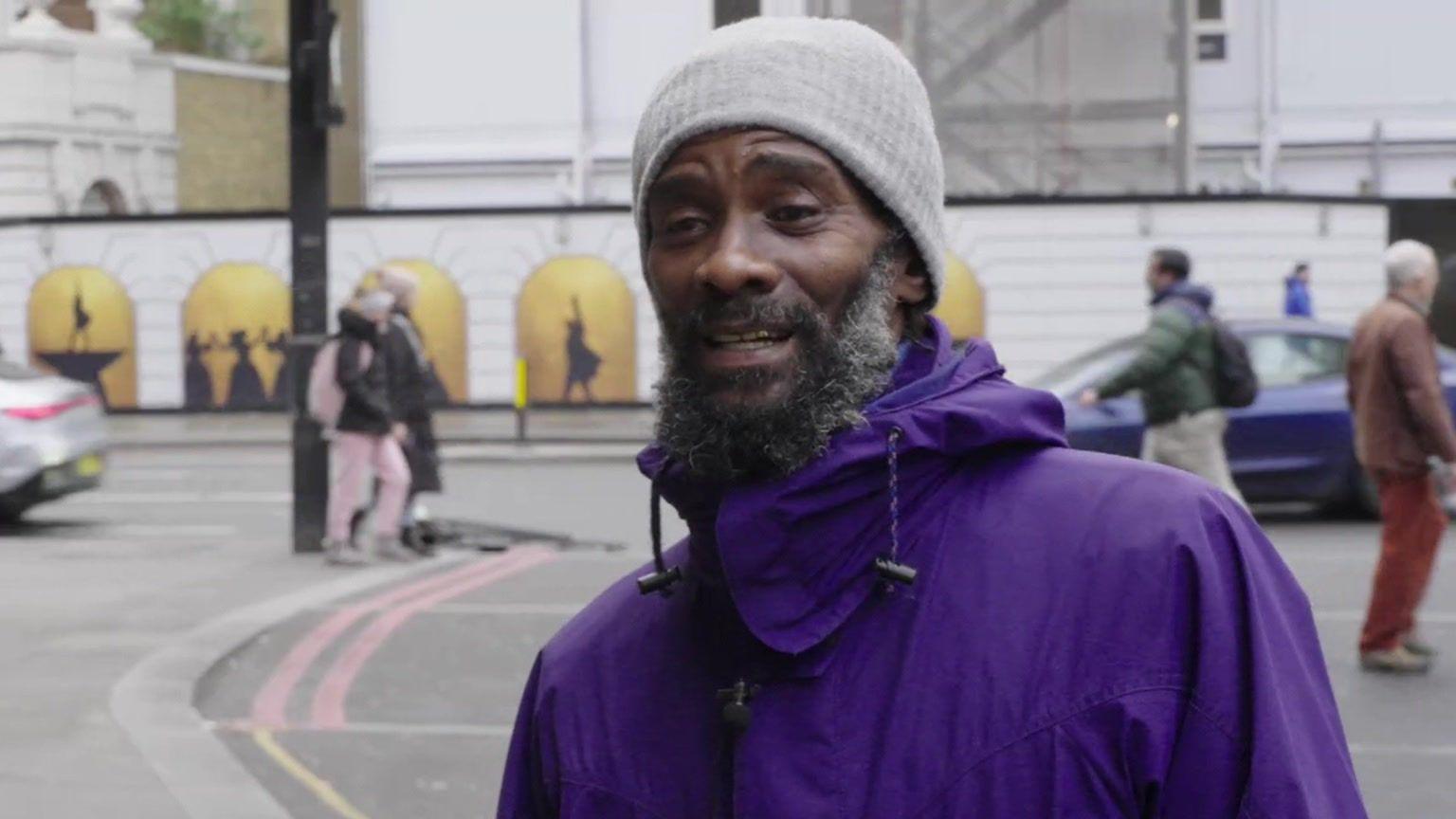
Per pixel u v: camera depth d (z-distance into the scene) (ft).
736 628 5.44
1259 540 5.46
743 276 5.21
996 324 91.81
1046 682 5.09
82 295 98.53
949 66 105.50
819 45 5.44
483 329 96.07
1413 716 24.53
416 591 37.06
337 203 129.18
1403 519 26.99
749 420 5.21
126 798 20.30
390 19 116.78
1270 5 113.80
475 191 116.16
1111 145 105.19
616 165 115.65
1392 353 26.61
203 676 27.91
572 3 115.14
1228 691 5.10
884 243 5.47
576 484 63.05
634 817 5.55
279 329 97.50
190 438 84.94
